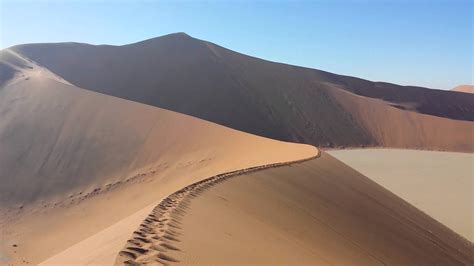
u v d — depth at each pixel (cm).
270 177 2022
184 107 7612
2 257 1816
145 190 2575
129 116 3438
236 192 1595
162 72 8206
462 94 11588
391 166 5588
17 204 2428
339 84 10600
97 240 1025
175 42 9150
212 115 7625
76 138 3094
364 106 9219
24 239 2030
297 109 8581
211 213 1227
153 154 3042
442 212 3272
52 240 2016
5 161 2780
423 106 10794
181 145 3170
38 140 3034
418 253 1795
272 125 7838
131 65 8144
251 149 3200
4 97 3612
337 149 7631
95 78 7606
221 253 901
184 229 1007
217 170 2575
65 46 8106
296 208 1658
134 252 808
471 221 3044
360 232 1700
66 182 2680
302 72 10206
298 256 1075
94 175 2766
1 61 5384
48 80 3978
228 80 8544
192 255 844
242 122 7694
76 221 2241
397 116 9050
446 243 2208
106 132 3209
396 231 1967
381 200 2481
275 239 1166
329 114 8700
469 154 7525
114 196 2541
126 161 2933
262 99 8406
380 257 1501
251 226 1218
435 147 8388
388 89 11062
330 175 2562
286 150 3334
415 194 3888
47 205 2439
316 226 1520
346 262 1238
